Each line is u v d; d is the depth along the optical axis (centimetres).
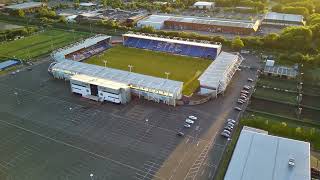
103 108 11581
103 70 13350
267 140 8625
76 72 13325
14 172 8575
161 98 11781
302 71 14412
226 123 10475
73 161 8944
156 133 10075
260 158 7994
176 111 11269
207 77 12462
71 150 9394
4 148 9531
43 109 11606
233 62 14012
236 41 16788
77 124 10644
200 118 10819
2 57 16662
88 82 12081
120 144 9606
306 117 10750
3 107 11788
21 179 8319
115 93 11638
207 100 11925
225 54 14838
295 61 15162
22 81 13862
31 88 13188
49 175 8444
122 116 11038
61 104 11919
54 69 13875
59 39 19412
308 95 12319
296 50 16512
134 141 9725
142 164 8775
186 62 15550
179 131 10125
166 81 12275
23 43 18850
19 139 9938
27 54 16975
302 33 16662
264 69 14200
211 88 12044
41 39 19525
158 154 9144
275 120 10569
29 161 8975
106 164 8800
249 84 13100
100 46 17562
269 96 12150
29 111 11488
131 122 10681
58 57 15500
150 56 16375
